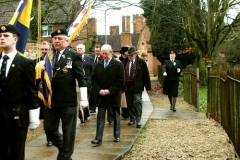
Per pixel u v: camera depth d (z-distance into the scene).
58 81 5.18
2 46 4.09
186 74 15.60
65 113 5.23
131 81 8.98
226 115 7.73
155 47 25.61
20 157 4.22
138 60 9.04
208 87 10.94
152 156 6.30
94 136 7.80
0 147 4.21
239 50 26.42
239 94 5.79
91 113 11.15
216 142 7.29
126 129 8.68
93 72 7.05
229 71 7.16
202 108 12.98
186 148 6.86
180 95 18.30
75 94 5.34
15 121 4.09
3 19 17.97
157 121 10.22
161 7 20.89
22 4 5.29
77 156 6.09
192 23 20.72
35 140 7.39
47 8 15.17
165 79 12.36
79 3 15.54
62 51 5.30
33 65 4.24
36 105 4.25
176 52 25.03
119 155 6.15
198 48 21.53
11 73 4.10
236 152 6.07
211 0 19.50
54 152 6.41
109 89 6.89
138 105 8.93
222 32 21.75
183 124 9.58
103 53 6.97
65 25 15.77
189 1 19.91
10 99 4.11
